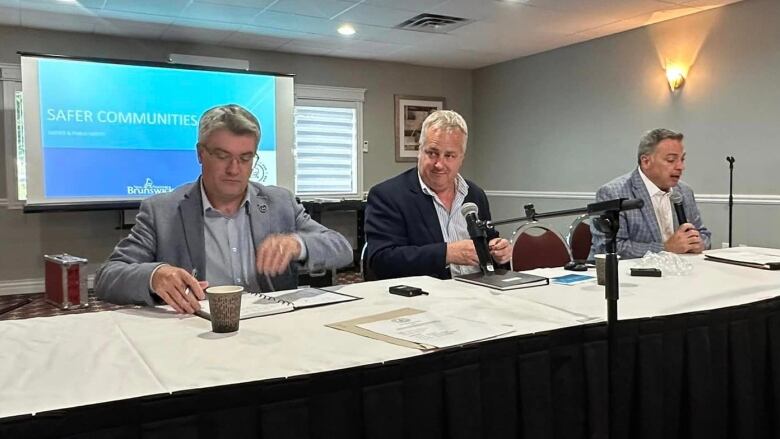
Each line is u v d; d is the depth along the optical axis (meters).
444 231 2.17
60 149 4.84
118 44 5.24
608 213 1.54
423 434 1.00
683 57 4.73
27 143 4.72
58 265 4.29
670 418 1.29
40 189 4.79
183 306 1.31
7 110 4.88
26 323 1.24
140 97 5.12
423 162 2.15
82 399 0.80
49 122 4.79
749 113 4.32
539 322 1.20
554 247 2.47
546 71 6.03
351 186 6.41
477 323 1.19
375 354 1.00
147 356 0.99
